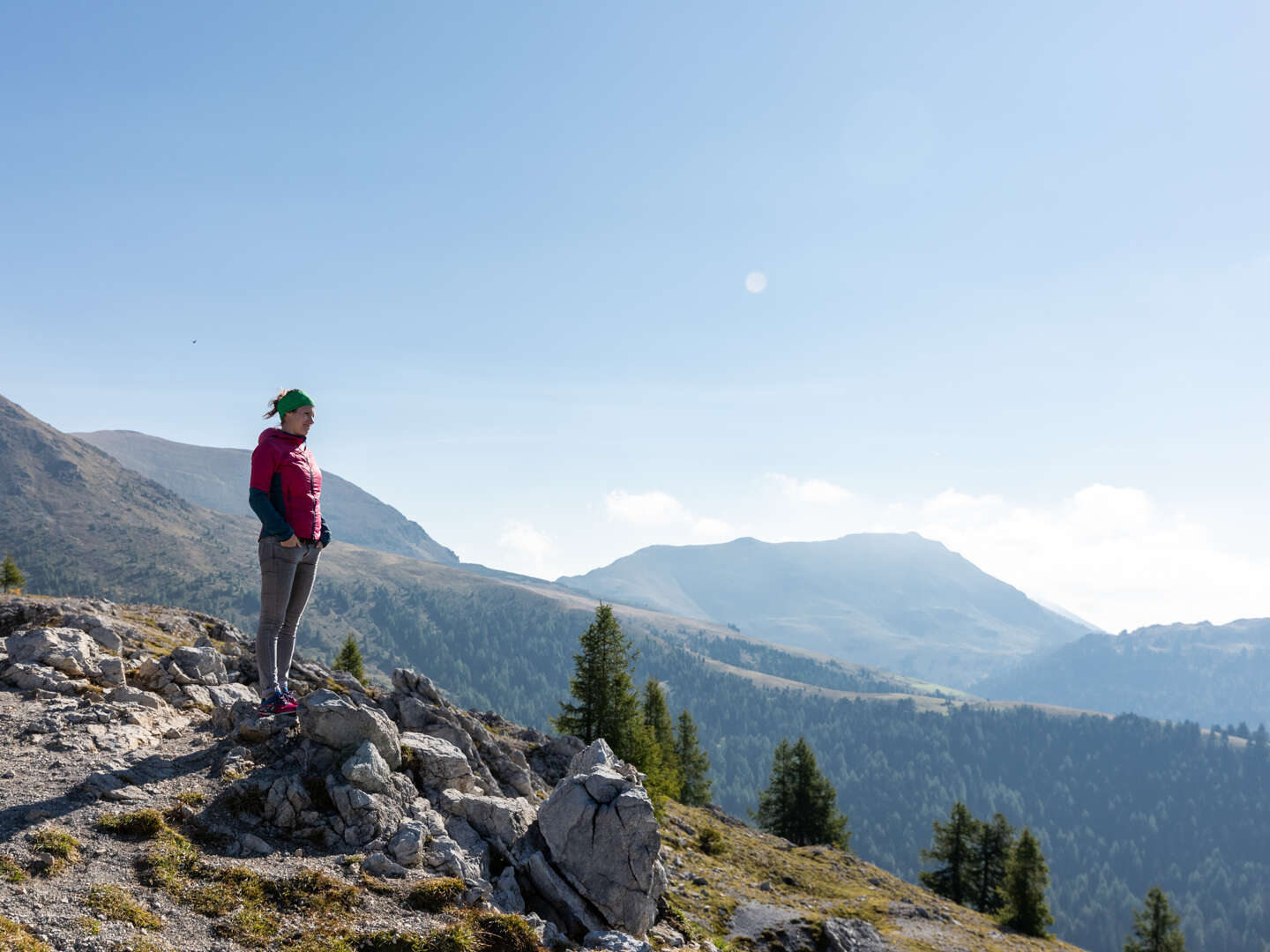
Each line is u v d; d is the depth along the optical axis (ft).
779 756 271.08
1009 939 135.74
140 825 25.80
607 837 34.24
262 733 33.76
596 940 29.68
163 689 42.96
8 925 18.58
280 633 33.65
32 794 26.68
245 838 27.22
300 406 32.50
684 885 95.35
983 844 244.01
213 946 20.85
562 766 94.17
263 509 31.14
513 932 25.59
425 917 25.35
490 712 134.72
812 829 263.90
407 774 35.96
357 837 29.45
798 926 88.17
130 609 81.66
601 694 179.42
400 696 49.44
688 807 171.83
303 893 24.52
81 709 36.11
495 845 34.04
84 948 18.81
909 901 143.43
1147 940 240.53
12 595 71.92
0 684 38.60
